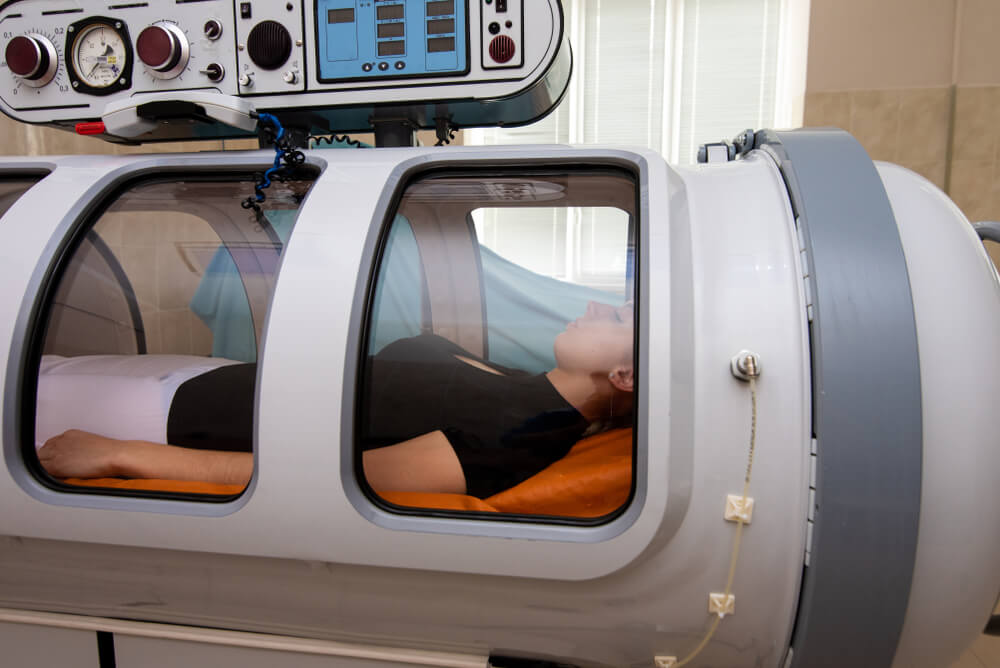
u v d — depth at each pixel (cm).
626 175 72
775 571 60
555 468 72
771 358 59
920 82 254
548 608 63
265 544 61
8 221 74
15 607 77
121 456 76
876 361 55
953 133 251
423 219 79
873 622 57
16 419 66
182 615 72
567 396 75
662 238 59
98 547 68
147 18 85
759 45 278
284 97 84
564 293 79
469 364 77
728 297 61
